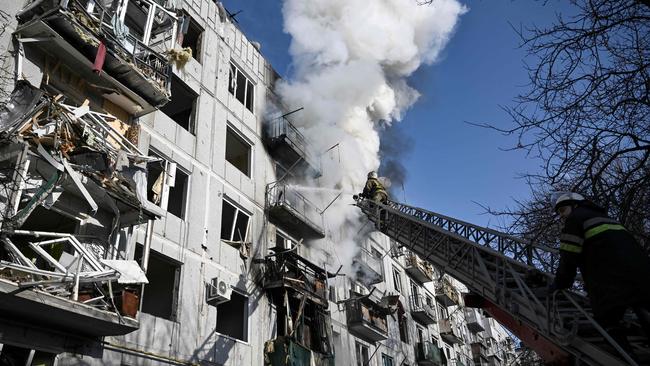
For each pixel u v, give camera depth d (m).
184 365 11.27
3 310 7.67
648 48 5.89
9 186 7.81
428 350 26.86
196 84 15.76
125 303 9.06
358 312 20.41
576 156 6.19
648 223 7.31
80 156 9.36
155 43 14.41
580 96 6.15
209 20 17.91
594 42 5.99
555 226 7.54
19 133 8.16
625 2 5.76
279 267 15.72
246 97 19.20
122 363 9.83
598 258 4.27
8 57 9.43
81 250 8.38
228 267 14.19
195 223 13.47
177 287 12.15
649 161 6.59
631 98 5.84
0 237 7.47
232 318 14.62
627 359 4.56
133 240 10.88
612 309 4.06
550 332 6.55
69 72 10.73
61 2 9.59
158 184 12.90
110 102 11.75
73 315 8.12
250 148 18.06
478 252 9.16
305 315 16.89
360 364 20.20
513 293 7.75
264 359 14.23
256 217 16.69
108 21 11.30
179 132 14.20
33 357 8.27
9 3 9.88
